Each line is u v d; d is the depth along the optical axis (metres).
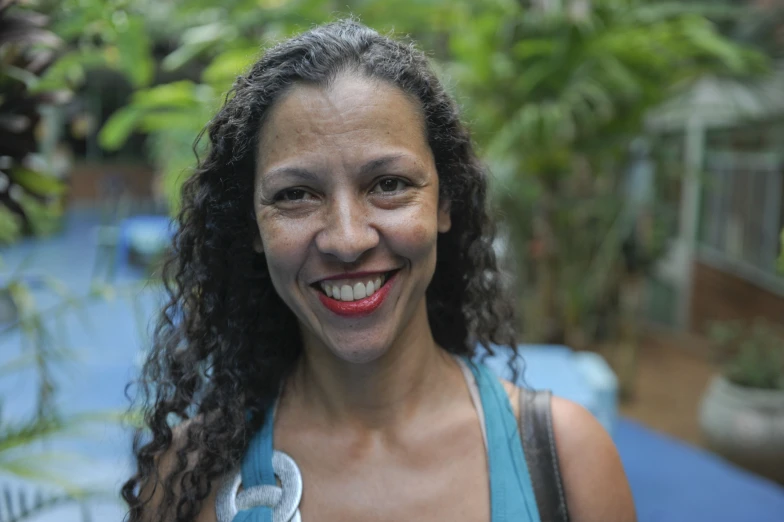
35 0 1.78
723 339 5.54
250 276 1.16
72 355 2.12
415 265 1.00
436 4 3.26
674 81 4.71
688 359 7.26
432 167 1.03
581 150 4.69
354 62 0.98
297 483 1.03
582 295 5.49
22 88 1.62
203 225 1.14
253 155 1.04
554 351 3.18
